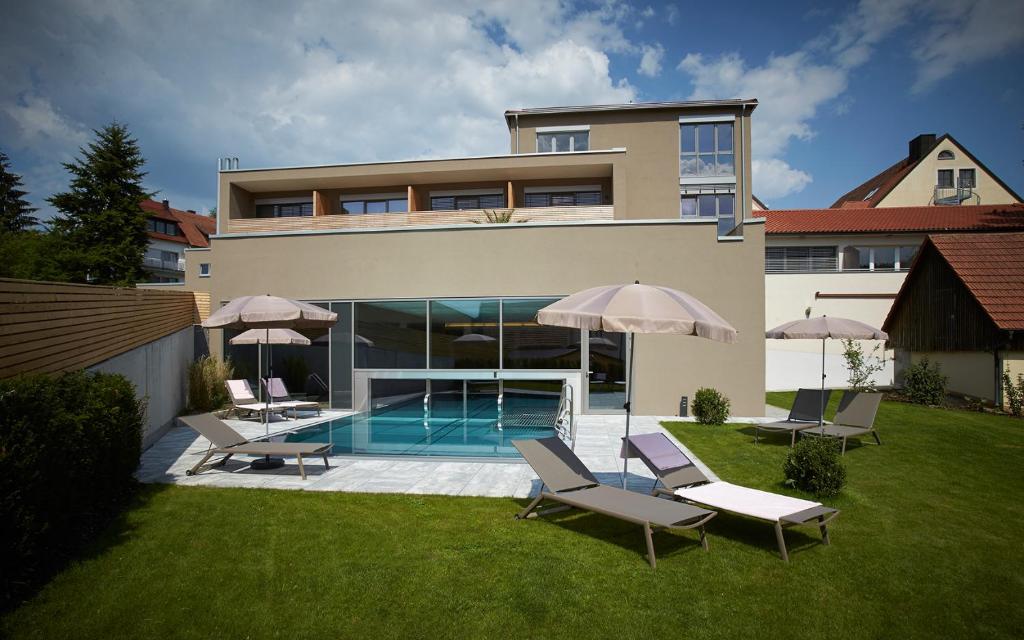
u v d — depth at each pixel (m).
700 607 4.11
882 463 8.55
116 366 8.81
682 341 14.20
